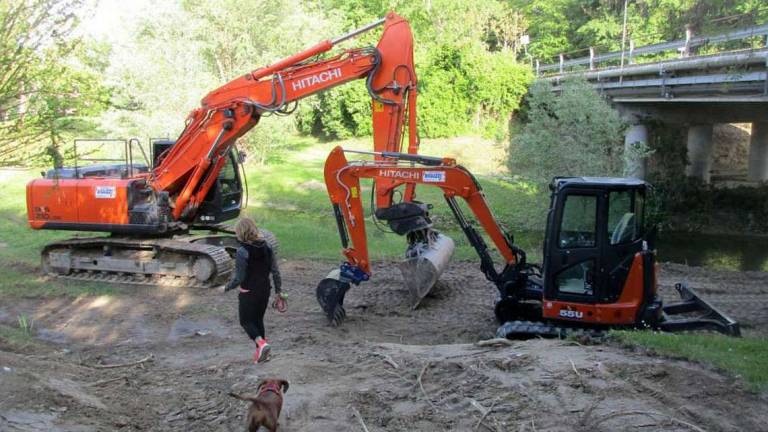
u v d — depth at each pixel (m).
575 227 8.49
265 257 7.21
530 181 19.12
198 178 12.12
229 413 5.93
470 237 9.98
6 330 9.12
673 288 12.29
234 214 13.22
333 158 9.76
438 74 35.75
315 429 5.52
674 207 23.17
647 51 25.30
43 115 7.32
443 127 35.84
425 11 39.47
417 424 5.53
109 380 6.87
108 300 11.19
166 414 5.96
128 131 24.95
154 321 9.95
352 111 38.84
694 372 6.30
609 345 7.54
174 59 26.73
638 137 24.14
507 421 5.45
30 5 6.98
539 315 9.76
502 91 34.94
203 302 10.98
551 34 42.09
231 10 29.55
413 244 11.14
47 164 7.57
